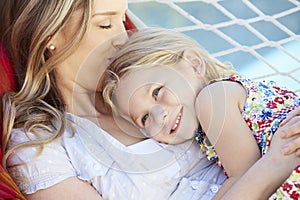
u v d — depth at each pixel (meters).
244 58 3.32
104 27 1.93
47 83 1.94
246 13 3.87
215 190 1.92
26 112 1.90
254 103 1.93
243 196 1.74
